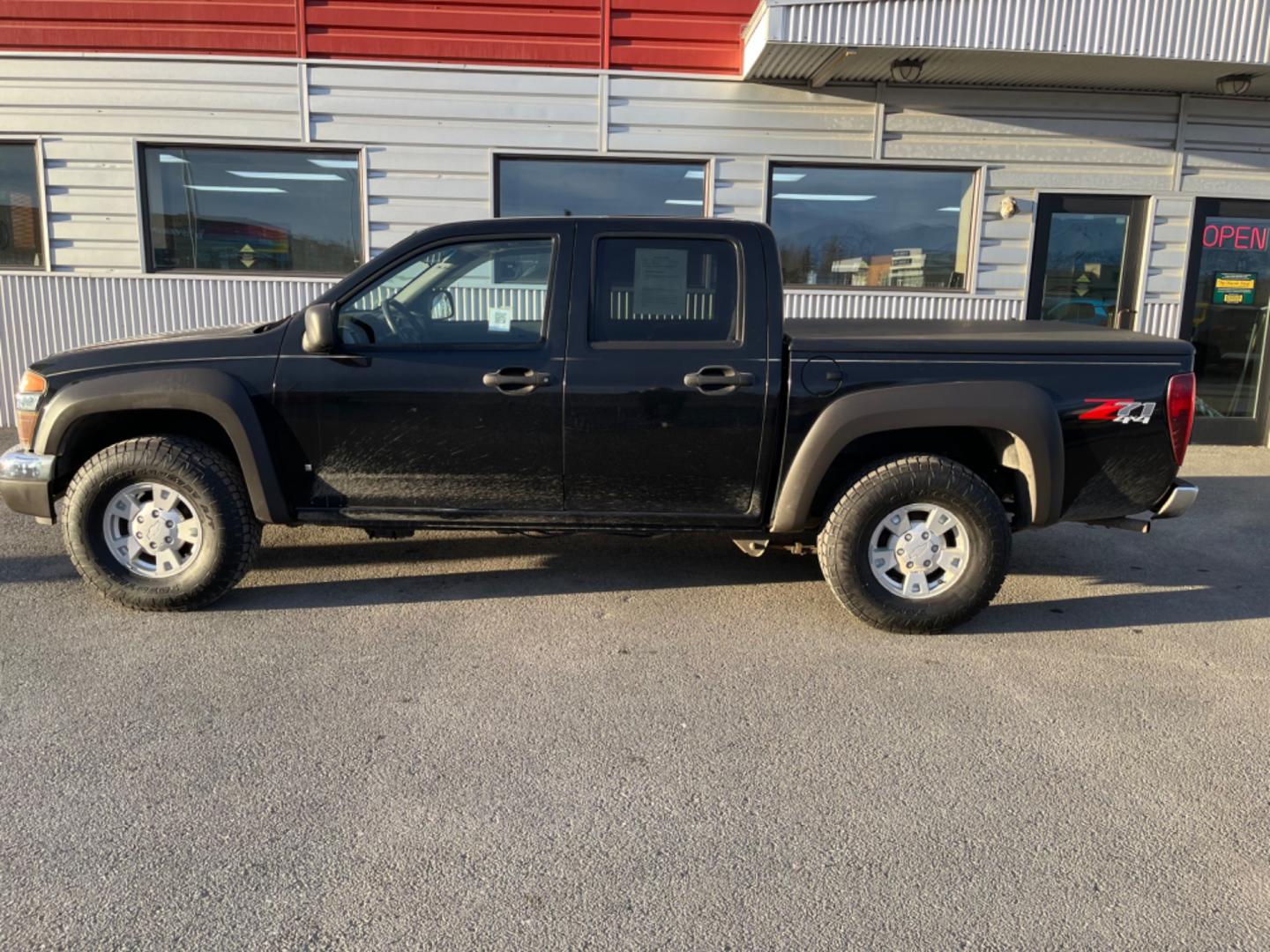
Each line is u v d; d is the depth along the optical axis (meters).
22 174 8.25
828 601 4.64
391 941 2.20
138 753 3.03
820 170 8.52
